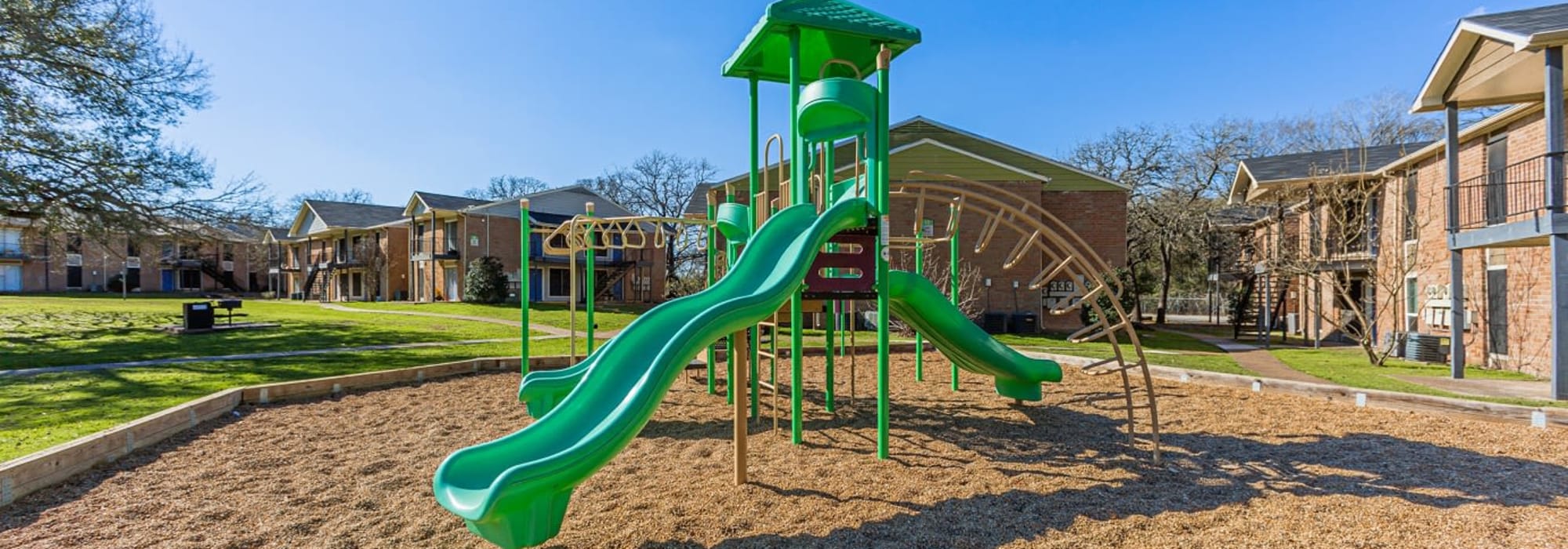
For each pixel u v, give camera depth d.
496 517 2.89
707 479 4.48
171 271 48.56
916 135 19.72
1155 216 26.64
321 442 5.48
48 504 3.92
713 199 7.77
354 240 39.66
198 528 3.59
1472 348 11.44
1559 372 7.23
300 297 44.53
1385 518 3.74
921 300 5.95
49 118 13.41
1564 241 7.38
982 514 3.84
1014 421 6.34
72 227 14.65
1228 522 3.71
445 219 33.09
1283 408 6.86
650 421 6.37
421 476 4.55
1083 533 3.55
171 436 5.56
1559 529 3.57
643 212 37.88
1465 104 9.69
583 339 14.83
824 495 4.16
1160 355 12.39
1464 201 11.68
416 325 18.50
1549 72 7.47
